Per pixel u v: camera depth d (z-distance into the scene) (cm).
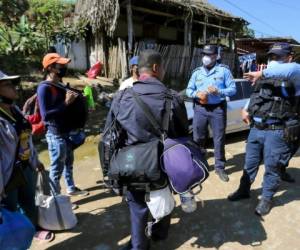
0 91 283
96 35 1450
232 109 703
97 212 413
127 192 286
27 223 274
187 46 1455
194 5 1438
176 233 362
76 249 339
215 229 369
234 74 1730
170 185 280
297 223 377
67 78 1325
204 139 513
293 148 399
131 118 272
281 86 365
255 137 393
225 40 1923
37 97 393
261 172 526
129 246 321
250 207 414
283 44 366
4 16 998
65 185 496
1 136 269
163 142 273
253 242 345
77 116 401
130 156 267
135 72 412
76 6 1520
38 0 1583
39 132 401
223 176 496
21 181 298
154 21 1708
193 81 507
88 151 662
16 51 947
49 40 1238
